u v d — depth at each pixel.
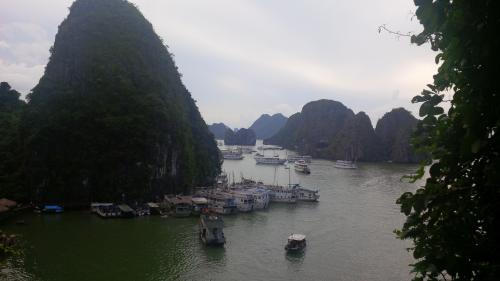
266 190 81.12
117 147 79.94
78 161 77.50
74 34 100.31
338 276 41.16
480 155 4.39
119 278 39.88
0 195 72.38
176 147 88.00
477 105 4.20
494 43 4.01
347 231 58.06
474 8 4.11
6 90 118.62
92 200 77.56
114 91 86.94
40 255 45.91
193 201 71.31
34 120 84.50
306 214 69.88
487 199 4.61
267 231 58.44
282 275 41.31
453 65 4.71
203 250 49.16
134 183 78.69
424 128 5.41
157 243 51.91
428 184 5.12
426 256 4.90
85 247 49.53
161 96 94.12
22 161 79.69
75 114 81.12
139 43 105.00
